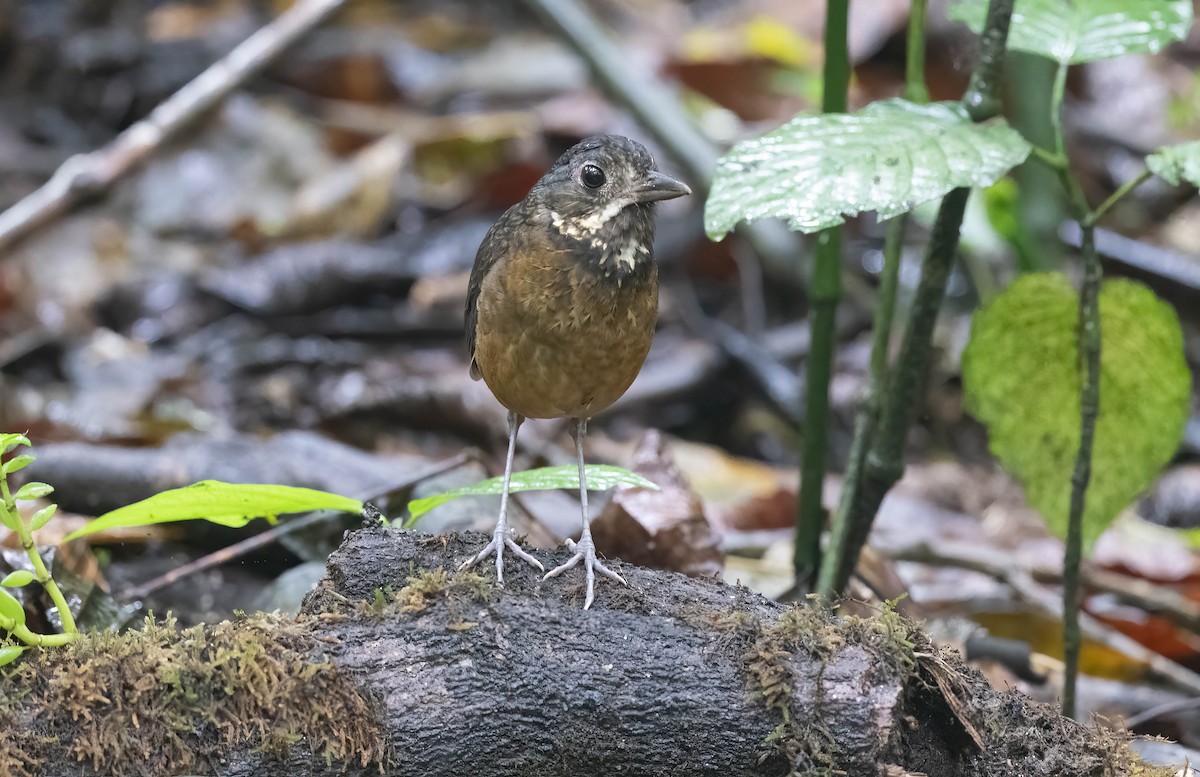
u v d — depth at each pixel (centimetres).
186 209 1920
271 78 2214
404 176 2025
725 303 1833
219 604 976
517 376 743
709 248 1855
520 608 605
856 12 2248
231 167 1977
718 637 602
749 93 2166
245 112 2041
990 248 1609
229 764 566
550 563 684
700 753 583
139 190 1936
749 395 1653
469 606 602
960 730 613
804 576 968
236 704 571
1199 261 1772
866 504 871
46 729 562
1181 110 2256
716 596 646
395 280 1728
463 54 2411
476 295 794
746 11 2572
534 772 583
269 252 1819
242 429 1403
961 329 1652
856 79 2231
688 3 2712
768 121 2161
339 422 1435
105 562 1007
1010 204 1439
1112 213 2000
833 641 594
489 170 1988
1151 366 852
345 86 2222
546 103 2161
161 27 2369
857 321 1733
